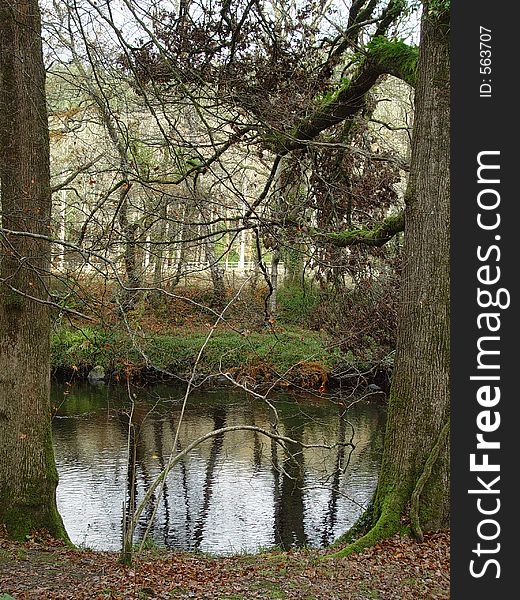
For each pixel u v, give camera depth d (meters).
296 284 23.00
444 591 7.20
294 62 11.23
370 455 16.69
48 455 10.55
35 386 10.38
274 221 9.49
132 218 17.12
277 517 13.21
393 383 9.38
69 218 18.34
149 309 21.00
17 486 10.23
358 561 8.23
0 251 9.95
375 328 12.49
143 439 18.03
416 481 8.95
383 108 21.80
